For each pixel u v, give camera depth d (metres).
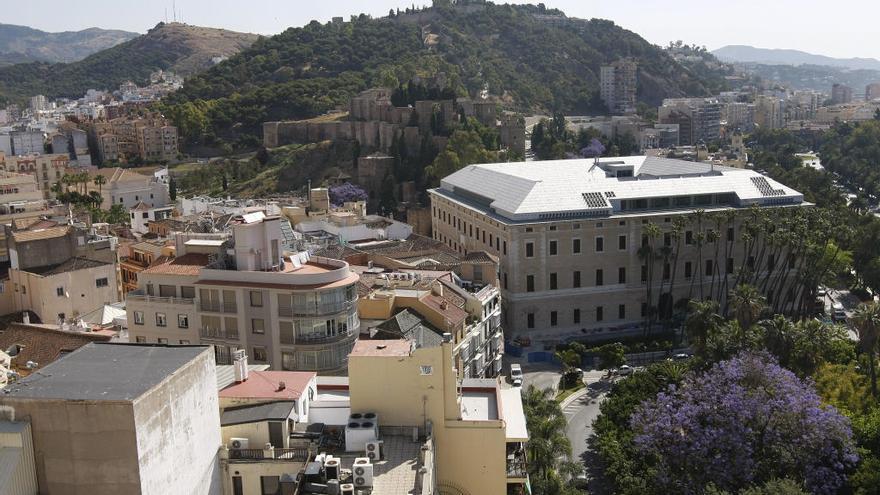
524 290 173.25
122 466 46.31
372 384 64.31
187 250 112.25
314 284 98.25
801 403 98.56
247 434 60.69
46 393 47.31
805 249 175.00
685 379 114.69
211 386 56.47
